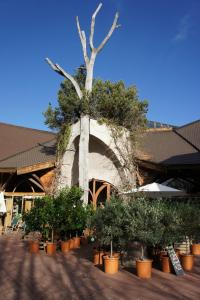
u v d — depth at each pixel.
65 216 12.13
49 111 19.30
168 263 8.62
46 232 12.09
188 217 9.26
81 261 10.10
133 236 8.30
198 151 18.12
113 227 8.60
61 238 12.73
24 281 7.64
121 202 9.27
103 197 20.09
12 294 6.63
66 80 19.73
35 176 18.69
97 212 9.30
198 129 21.28
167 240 8.30
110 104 17.80
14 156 22.14
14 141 24.97
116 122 18.17
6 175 19.55
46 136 27.59
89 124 17.83
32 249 11.68
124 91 18.31
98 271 8.70
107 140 17.92
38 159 19.75
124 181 17.33
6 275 8.22
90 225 9.43
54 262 9.94
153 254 9.70
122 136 17.95
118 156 17.86
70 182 18.84
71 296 6.51
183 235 8.95
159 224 8.12
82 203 13.05
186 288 7.11
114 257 8.59
